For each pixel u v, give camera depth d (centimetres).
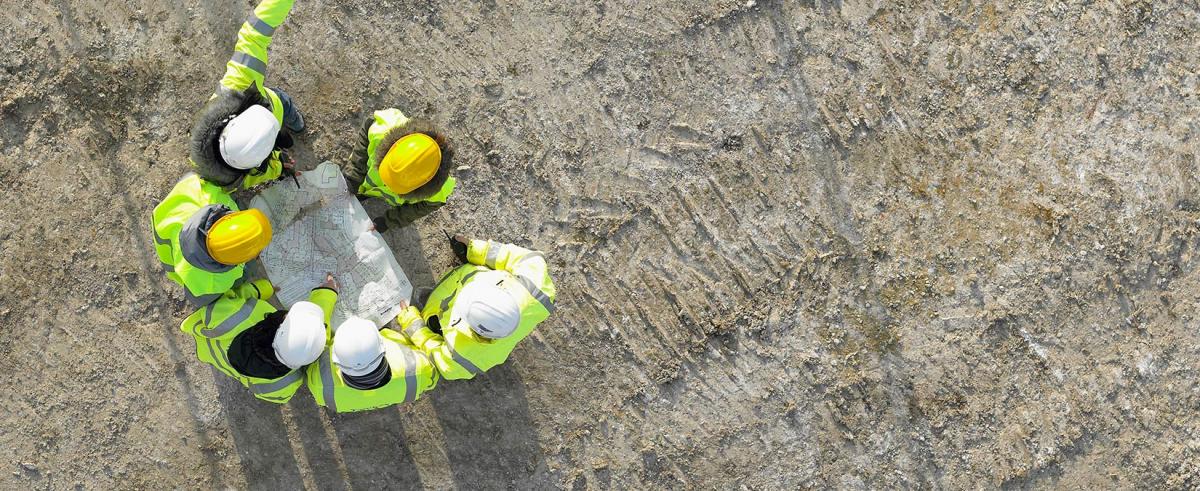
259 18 340
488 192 443
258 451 448
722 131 449
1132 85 452
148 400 445
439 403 451
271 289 392
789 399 456
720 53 448
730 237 451
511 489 454
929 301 455
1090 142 453
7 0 430
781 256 452
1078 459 459
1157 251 454
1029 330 457
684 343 453
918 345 457
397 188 332
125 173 435
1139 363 457
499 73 442
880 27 450
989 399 457
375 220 421
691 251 451
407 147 324
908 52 451
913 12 450
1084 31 451
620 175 448
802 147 450
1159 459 459
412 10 439
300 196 399
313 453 449
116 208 436
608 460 455
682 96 449
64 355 441
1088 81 452
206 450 447
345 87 437
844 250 453
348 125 437
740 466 457
